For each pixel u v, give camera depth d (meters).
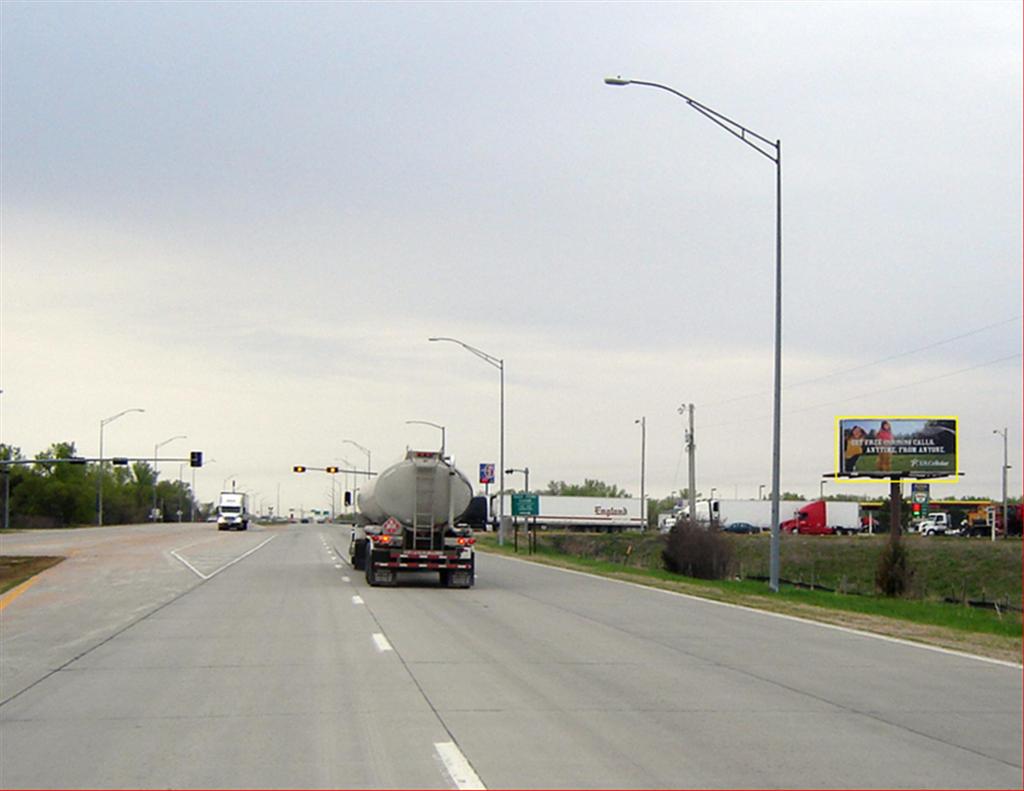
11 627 19.78
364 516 36.12
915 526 111.62
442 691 12.45
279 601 25.30
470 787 8.09
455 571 30.25
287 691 12.48
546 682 13.18
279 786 8.16
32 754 9.33
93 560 44.91
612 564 48.97
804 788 8.15
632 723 10.60
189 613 22.30
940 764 8.99
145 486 188.12
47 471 139.62
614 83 28.75
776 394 30.81
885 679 13.74
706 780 8.35
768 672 14.26
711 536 51.12
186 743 9.70
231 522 104.94
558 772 8.55
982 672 14.47
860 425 70.00
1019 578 55.69
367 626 19.69
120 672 14.13
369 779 8.34
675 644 17.39
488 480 60.09
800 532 106.50
